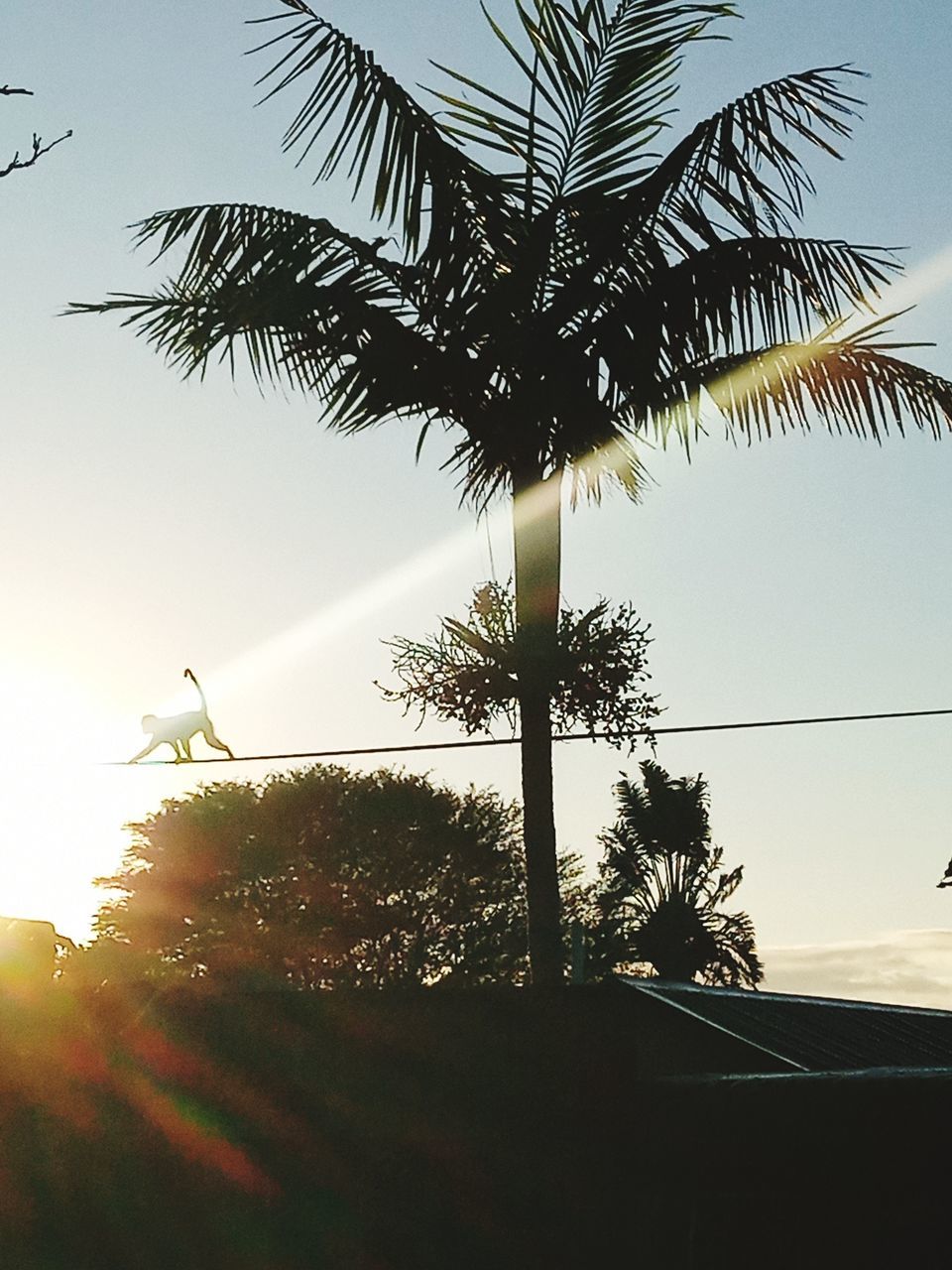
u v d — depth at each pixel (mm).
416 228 13656
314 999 13898
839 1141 10422
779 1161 10750
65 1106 14703
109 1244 14125
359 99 13477
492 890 55000
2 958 16391
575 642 14023
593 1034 12516
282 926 53375
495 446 14133
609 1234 11820
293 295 13727
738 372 14156
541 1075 12578
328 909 53688
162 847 55312
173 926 53938
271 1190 13562
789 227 13562
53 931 17297
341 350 14148
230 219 14016
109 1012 15031
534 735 13898
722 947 45812
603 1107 12211
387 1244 12805
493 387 14203
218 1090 14117
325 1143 13422
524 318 13906
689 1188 11398
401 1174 12953
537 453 14164
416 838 53969
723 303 13703
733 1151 11016
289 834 54281
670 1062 13453
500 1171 12484
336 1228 13102
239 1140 13859
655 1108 11688
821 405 14266
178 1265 13758
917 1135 10094
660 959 45781
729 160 13289
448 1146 12797
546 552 14055
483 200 13617
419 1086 13094
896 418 14219
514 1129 12531
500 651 13977
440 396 14188
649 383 13883
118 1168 14328
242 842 54438
